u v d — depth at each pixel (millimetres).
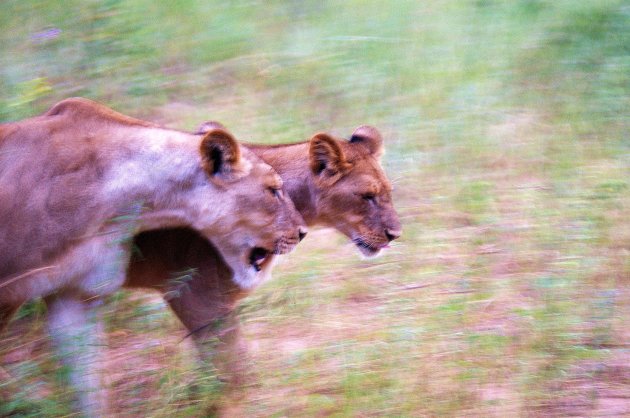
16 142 8312
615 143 13742
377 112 14359
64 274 8211
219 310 9250
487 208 12234
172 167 8617
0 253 8031
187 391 8445
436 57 15711
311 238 11914
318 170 10328
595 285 10594
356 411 8547
